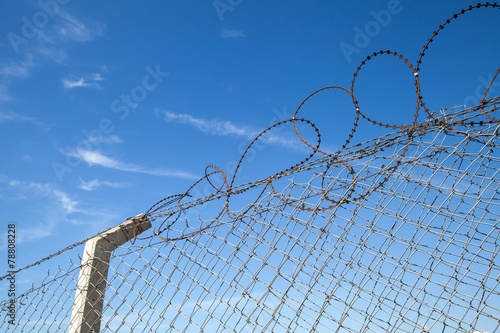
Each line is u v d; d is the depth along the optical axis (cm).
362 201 277
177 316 330
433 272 251
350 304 266
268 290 289
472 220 250
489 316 229
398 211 268
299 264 284
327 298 270
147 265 363
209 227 338
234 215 331
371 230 271
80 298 424
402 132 267
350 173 292
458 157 256
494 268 235
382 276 264
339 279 270
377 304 259
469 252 245
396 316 253
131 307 360
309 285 278
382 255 265
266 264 296
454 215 254
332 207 282
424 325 246
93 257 429
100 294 395
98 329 425
